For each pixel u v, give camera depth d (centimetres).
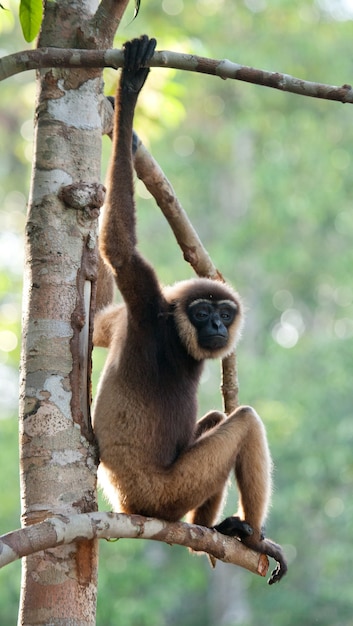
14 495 2731
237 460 1205
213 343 1252
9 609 2745
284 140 3653
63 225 1046
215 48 3566
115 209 1108
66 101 1079
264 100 3675
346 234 3644
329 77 3597
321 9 3697
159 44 1697
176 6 3588
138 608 2834
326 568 3088
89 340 1044
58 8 1095
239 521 1178
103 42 1092
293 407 3169
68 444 1006
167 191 1287
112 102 1223
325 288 4066
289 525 3362
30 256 1045
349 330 3622
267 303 4012
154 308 1203
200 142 3875
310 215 3519
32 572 970
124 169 1102
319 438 3162
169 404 1207
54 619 959
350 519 3067
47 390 1012
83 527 960
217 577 3725
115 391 1169
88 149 1078
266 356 3784
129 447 1157
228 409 1314
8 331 2661
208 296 1280
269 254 3544
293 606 3194
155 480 1160
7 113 4103
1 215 4056
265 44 3600
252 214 3622
